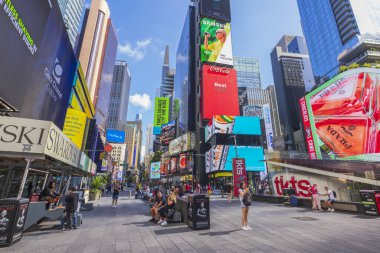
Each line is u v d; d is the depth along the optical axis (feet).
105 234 28.30
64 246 22.68
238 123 215.92
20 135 25.67
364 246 21.22
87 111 119.03
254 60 567.18
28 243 23.76
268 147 254.06
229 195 73.92
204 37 300.81
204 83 272.10
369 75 109.81
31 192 52.49
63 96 66.49
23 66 41.22
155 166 382.22
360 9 323.57
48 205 32.37
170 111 641.40
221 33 309.42
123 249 21.53
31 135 26.05
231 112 268.21
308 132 126.52
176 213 37.42
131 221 38.52
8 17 35.22
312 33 400.26
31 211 29.01
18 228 24.03
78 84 94.58
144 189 99.91
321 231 28.35
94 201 81.00
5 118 25.80
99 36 482.69
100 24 491.72
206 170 228.02
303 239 24.43
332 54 347.97
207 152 227.40
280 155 82.48
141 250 21.16
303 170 78.23
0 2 32.91
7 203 23.24
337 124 112.88
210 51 296.30
